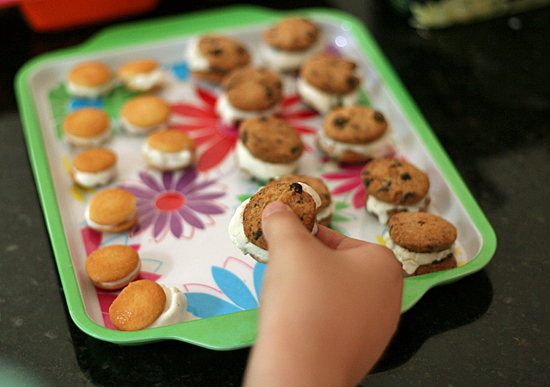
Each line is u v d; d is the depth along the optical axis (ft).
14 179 1.92
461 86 2.19
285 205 1.30
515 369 1.50
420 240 1.64
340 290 1.19
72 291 1.58
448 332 1.56
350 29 2.32
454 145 2.00
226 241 1.77
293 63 2.23
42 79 2.20
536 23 2.41
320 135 1.98
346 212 1.83
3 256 1.73
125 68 2.19
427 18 2.39
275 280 1.19
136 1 2.41
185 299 1.62
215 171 1.96
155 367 1.51
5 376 1.50
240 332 1.51
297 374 1.10
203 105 2.17
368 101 2.16
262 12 2.41
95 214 1.76
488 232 1.70
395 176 1.79
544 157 1.96
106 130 2.02
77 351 1.54
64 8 2.32
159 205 1.86
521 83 2.19
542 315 1.59
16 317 1.61
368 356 1.22
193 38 2.30
